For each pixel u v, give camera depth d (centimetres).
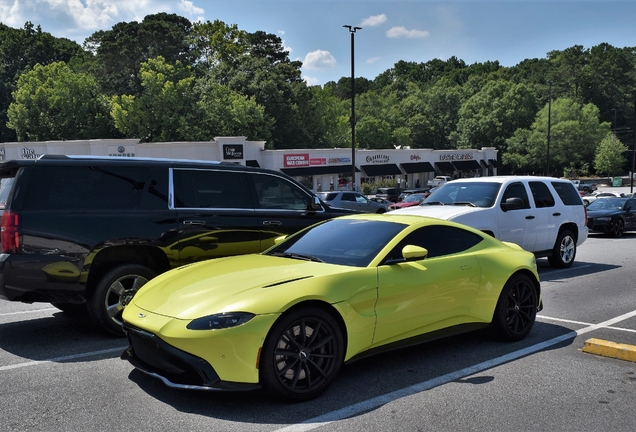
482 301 534
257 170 710
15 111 5706
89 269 555
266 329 376
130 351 431
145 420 366
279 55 9119
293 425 360
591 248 1492
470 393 423
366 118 8712
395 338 464
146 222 593
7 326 638
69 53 8838
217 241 648
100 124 5572
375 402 403
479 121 9100
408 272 472
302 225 729
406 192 4172
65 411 382
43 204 539
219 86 5991
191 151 4088
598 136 8406
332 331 414
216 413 379
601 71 11681
